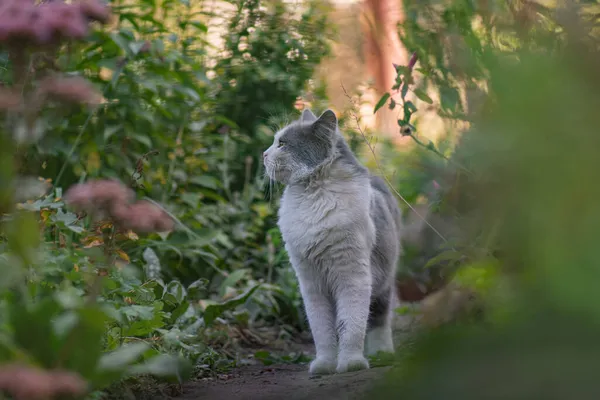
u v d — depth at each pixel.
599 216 1.02
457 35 2.94
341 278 3.61
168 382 2.90
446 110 3.06
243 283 5.53
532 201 1.08
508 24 2.41
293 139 3.76
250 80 6.38
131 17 4.98
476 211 2.62
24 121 2.47
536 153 1.07
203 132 5.88
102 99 4.68
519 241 1.24
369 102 5.73
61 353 1.98
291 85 6.43
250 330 5.12
